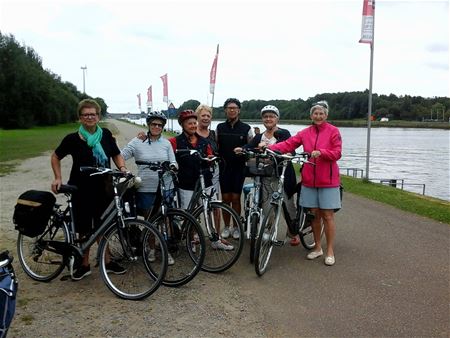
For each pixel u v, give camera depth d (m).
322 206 5.02
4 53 62.41
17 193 9.27
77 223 4.44
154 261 4.54
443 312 3.79
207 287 4.37
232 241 5.22
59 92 76.44
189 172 5.02
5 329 2.82
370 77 12.21
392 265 4.98
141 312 3.80
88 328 3.52
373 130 136.25
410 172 43.25
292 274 4.73
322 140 4.98
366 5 11.72
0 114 59.69
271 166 4.81
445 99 151.12
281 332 3.46
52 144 27.86
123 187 4.24
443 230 6.54
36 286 4.38
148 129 4.91
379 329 3.50
